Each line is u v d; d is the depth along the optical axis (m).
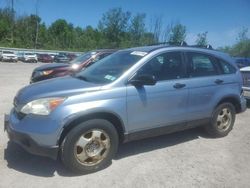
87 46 86.81
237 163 4.95
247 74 8.84
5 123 4.65
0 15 72.06
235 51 52.56
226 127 6.25
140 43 78.94
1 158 4.78
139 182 4.21
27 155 4.93
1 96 9.98
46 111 4.11
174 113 5.21
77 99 4.23
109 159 4.59
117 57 5.45
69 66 10.11
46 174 4.34
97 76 5.01
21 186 3.99
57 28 90.50
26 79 16.52
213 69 5.93
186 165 4.80
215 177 4.44
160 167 4.70
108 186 4.08
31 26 75.25
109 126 4.48
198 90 5.50
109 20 86.75
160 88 4.97
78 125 4.23
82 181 4.19
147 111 4.86
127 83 4.68
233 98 6.17
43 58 47.78
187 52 5.55
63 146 4.20
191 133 6.38
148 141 5.82
